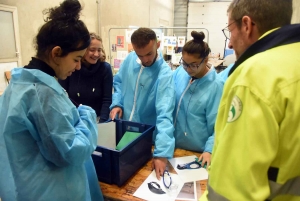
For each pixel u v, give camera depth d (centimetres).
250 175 48
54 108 75
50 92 75
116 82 170
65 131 76
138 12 658
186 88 135
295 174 51
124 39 311
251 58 55
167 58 351
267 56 53
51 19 78
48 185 79
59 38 77
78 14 81
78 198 86
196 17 1017
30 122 74
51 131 74
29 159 78
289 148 48
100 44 166
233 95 54
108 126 126
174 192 99
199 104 129
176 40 295
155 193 98
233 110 52
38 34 80
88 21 428
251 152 48
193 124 132
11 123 74
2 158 82
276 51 53
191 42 122
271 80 49
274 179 51
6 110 79
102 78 174
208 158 118
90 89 172
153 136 136
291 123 47
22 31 298
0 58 268
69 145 76
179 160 124
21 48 297
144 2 697
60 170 81
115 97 163
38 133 76
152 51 131
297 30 54
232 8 64
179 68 156
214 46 1022
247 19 59
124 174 104
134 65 150
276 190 51
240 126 51
